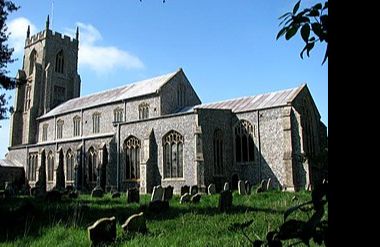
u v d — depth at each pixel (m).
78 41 64.50
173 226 9.89
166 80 40.91
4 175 49.84
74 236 8.53
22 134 59.72
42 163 47.56
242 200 18.02
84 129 47.25
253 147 34.06
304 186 30.17
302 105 34.44
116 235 8.34
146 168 33.66
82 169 41.94
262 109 33.97
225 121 34.94
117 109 43.75
